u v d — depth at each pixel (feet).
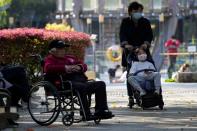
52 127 62.18
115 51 168.35
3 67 67.82
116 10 220.43
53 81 63.16
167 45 178.60
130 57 79.25
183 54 156.46
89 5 220.84
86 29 217.97
